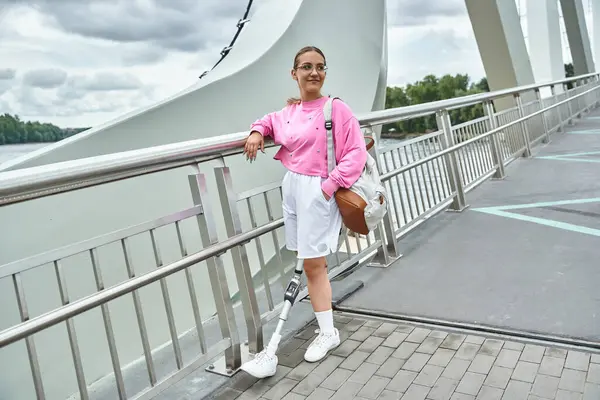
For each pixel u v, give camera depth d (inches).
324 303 112.4
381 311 131.0
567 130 479.5
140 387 175.6
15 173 71.6
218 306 108.0
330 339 111.7
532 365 99.4
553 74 729.6
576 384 91.7
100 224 219.5
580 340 106.3
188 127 265.6
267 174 304.3
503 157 306.0
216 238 105.0
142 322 90.9
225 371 110.6
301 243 106.0
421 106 188.9
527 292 133.3
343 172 101.7
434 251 174.2
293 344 119.0
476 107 285.0
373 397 94.0
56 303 206.7
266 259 296.8
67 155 215.0
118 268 226.7
